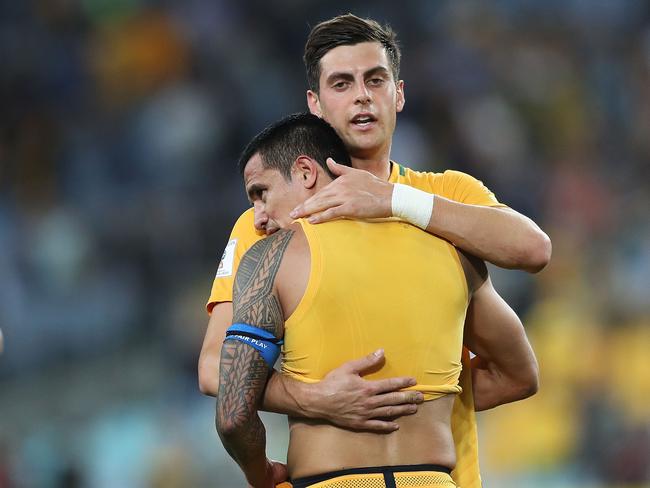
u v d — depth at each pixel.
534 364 12.66
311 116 11.86
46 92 52.41
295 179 11.48
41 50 53.41
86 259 43.62
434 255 10.95
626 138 52.22
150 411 36.88
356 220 10.91
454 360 11.03
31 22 54.50
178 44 53.56
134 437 35.66
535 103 52.59
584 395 36.25
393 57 12.76
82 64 53.50
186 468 34.03
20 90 52.12
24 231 44.41
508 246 11.08
